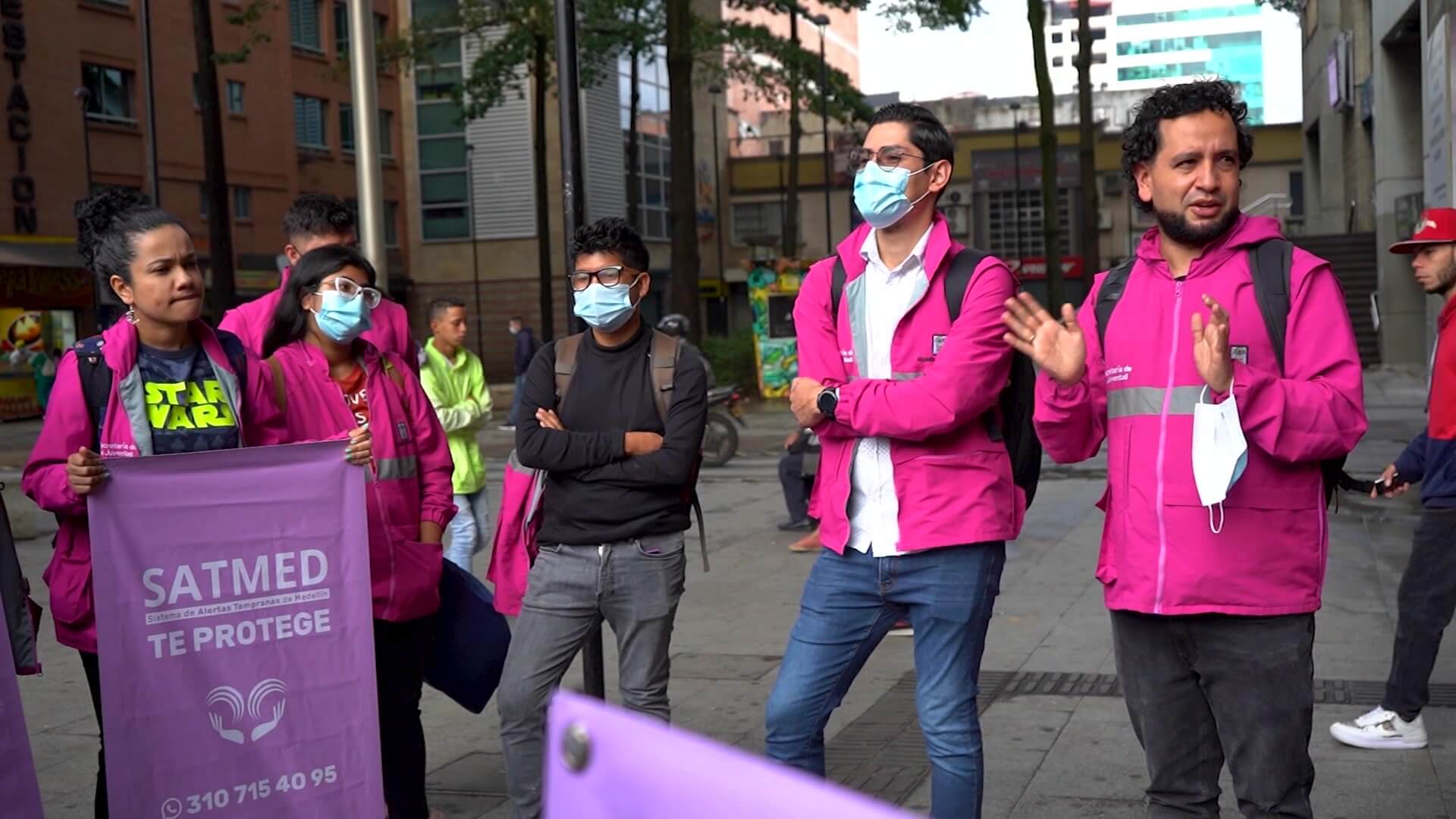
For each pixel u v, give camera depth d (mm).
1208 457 2801
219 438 3549
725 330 57406
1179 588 2930
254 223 37938
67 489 3291
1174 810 3109
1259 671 2928
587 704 1163
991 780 4707
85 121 31000
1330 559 8875
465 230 44812
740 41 29328
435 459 4188
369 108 10133
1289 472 2912
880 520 3381
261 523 3473
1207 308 2961
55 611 3430
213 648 3398
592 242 3975
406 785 4145
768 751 3520
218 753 3402
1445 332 4758
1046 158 27906
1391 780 4570
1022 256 57562
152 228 3445
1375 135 27734
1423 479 4863
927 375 3275
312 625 3545
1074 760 4898
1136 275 3105
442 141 44656
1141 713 3104
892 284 3443
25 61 30891
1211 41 141625
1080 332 2979
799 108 37031
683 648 7062
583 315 3977
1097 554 9383
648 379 4020
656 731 1105
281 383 3920
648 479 3902
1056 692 5863
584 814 1147
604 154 45906
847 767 4891
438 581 4023
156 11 34625
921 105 3449
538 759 3928
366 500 3678
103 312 26016
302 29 40062
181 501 3359
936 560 3352
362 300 3979
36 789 3217
